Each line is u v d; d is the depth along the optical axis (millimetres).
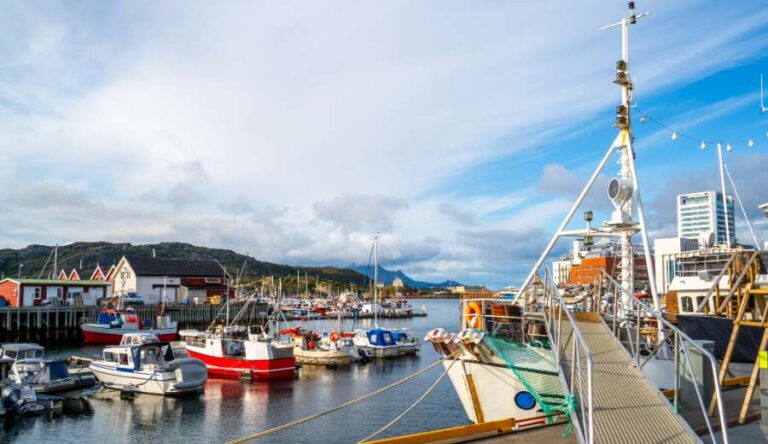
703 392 12883
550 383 14477
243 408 28734
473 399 15445
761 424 11719
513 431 11523
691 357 13055
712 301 22375
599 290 18406
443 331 15859
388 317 116125
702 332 16484
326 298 155250
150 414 27234
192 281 88625
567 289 24875
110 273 87812
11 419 25922
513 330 16344
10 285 68688
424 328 86750
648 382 11758
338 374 39875
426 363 46031
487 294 23938
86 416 26672
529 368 14547
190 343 41500
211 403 29781
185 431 24500
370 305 115562
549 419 13938
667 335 14508
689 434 9492
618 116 19562
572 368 11000
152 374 30969
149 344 32688
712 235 27797
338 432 24469
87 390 31891
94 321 66500
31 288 69438
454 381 16281
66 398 28906
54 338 60938
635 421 10023
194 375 31547
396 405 29547
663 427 9812
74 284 73562
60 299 68625
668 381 15805
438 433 11109
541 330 16188
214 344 38625
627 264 19359
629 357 13195
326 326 88688
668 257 45219
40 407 26891
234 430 24734
